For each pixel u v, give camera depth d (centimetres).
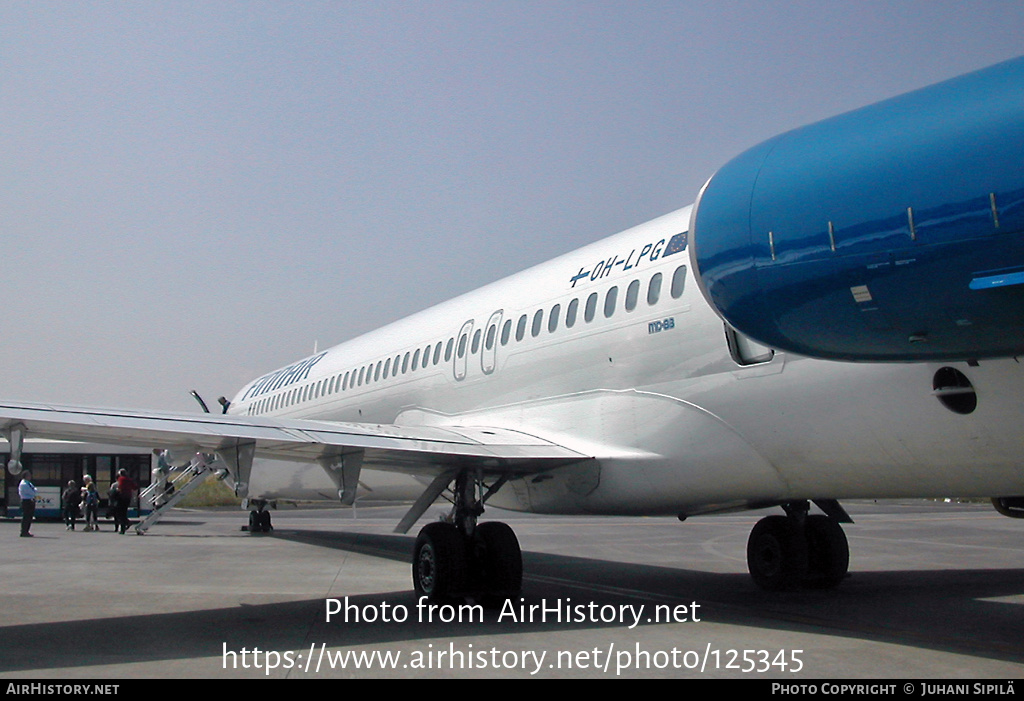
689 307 830
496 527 920
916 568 1332
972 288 490
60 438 789
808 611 903
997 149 477
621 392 909
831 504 1077
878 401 666
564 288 1038
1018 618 858
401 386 1404
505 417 1113
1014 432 597
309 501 1797
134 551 1759
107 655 693
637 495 895
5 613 919
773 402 745
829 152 559
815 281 553
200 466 2384
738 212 598
